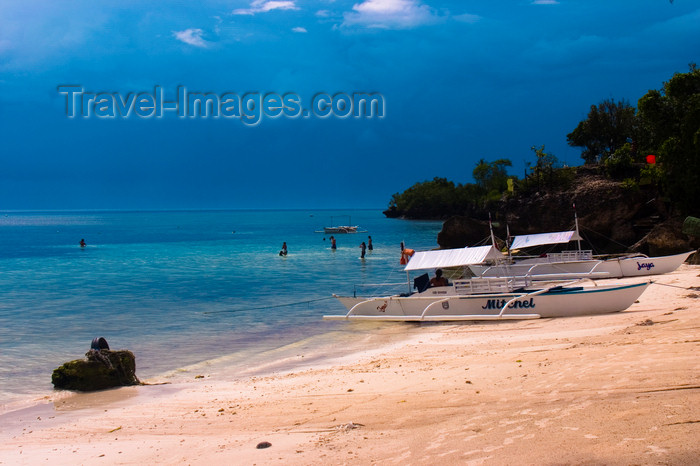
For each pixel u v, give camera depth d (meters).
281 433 9.16
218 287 38.25
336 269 49.34
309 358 18.33
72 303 31.61
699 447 5.82
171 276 45.22
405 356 17.08
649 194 49.16
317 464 7.20
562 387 9.55
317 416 10.09
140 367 17.75
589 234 50.94
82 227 170.88
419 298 24.39
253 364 17.81
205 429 10.20
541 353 14.12
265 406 11.52
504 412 8.50
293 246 79.56
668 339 13.03
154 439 9.86
